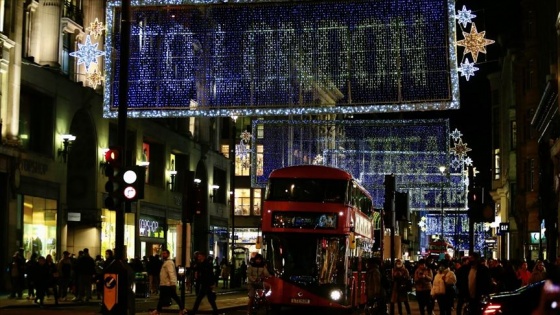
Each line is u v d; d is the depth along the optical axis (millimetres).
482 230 94500
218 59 26219
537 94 55031
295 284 28422
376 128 57344
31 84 40250
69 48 45844
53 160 42469
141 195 17703
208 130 71000
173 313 29219
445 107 24375
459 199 73125
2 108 38031
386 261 33875
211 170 71562
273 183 29344
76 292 33875
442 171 57000
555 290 5930
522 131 57125
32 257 32125
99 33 29062
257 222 87375
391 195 26219
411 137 56469
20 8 39406
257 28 25922
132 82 26828
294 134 67938
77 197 47156
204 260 26328
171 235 62000
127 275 17547
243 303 37031
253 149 54000
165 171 60062
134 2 26078
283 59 25766
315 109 25391
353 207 29562
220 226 74625
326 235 28562
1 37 37188
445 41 24406
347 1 25047
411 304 41625
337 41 25219
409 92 24578
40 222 41312
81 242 47188
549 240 45844
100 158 47781
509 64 67938
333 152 59031
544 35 49219
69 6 45188
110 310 17359
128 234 52875
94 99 46844
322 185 29016
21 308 29203
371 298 26203
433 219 104188
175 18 26609
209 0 25547
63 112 43531
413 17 24594
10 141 38062
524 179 56500
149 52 26781
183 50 26562
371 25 25000
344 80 25094
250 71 25938
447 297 25141
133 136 53688
